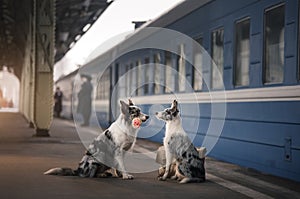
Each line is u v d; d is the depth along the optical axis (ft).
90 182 26.58
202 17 41.68
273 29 30.12
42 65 54.49
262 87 30.99
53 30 54.34
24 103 118.21
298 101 26.94
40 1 53.98
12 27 102.53
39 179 27.27
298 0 27.14
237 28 35.32
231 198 23.29
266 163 30.32
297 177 26.89
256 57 31.94
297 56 27.17
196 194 24.00
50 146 47.39
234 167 33.81
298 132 26.89
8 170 30.78
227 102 36.24
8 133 62.54
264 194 24.40
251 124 32.35
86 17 90.89
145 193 23.93
